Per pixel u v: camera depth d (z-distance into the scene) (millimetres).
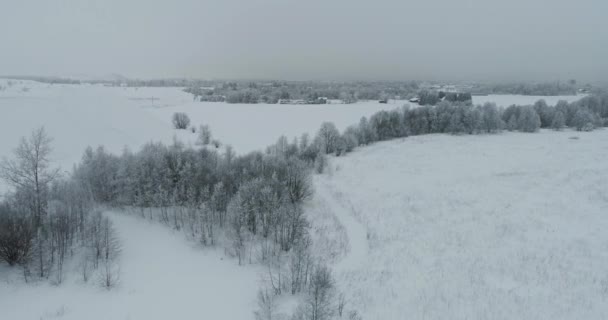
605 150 73812
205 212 34219
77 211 32156
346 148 72188
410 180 54906
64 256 29672
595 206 44281
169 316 24859
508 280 28375
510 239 35531
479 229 37781
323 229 37062
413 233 36750
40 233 27984
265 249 32438
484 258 31750
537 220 40094
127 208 38750
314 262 30672
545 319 23781
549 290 27000
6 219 27219
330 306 24109
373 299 25969
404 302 25594
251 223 34844
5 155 46156
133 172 37969
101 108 73875
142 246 32625
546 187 51688
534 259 31547
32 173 31500
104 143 60625
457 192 49406
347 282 27969
